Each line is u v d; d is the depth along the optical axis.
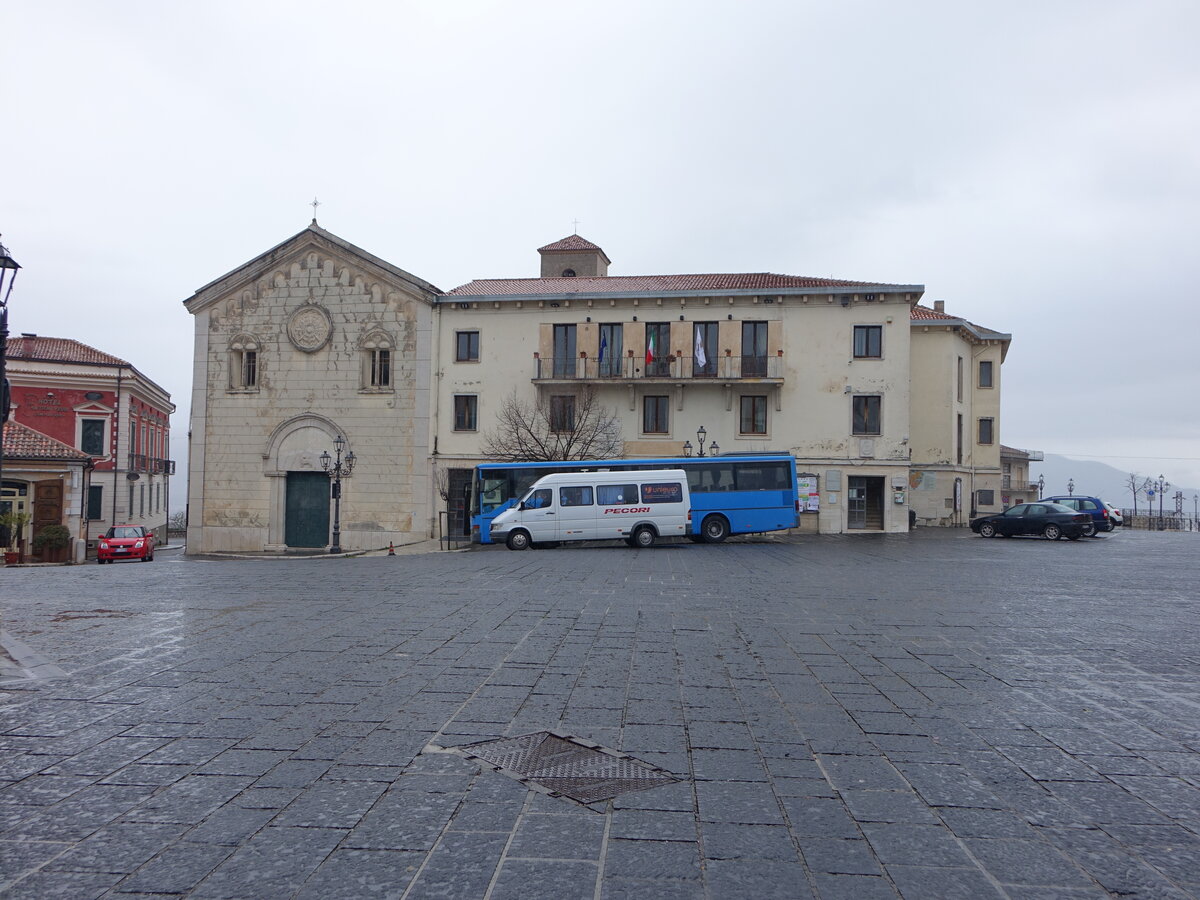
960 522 45.66
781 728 6.26
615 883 3.74
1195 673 8.30
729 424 39.41
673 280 44.78
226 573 20.27
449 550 33.25
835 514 38.66
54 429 49.72
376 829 4.33
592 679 7.84
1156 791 4.98
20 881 3.75
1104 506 42.25
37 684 7.52
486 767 5.32
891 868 3.92
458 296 40.41
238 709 6.70
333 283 41.44
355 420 41.12
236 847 4.11
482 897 3.61
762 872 3.87
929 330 45.12
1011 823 4.48
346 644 9.57
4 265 11.96
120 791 4.87
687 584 16.34
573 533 29.44
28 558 38.75
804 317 39.03
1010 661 8.84
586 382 39.56
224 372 42.09
